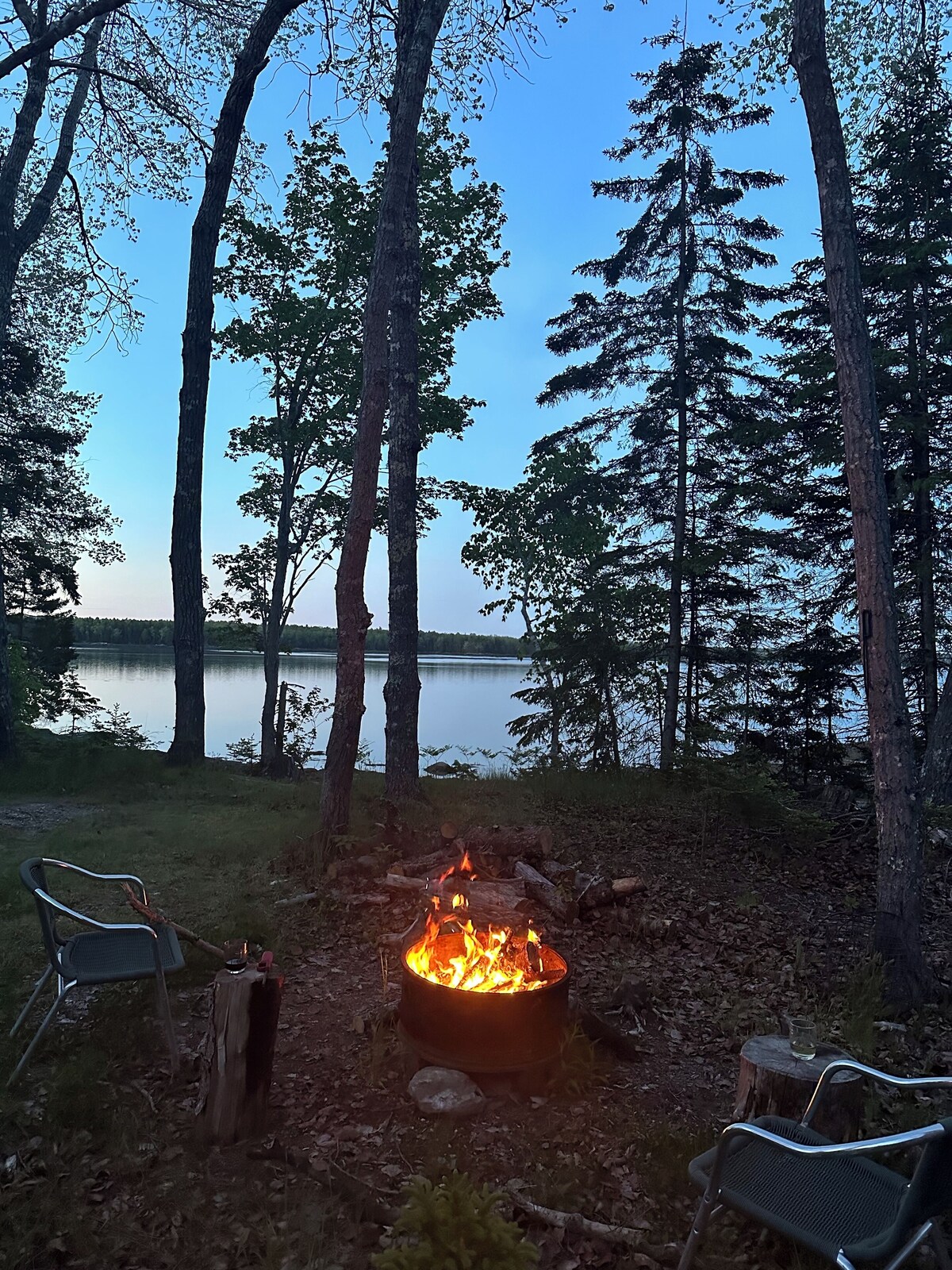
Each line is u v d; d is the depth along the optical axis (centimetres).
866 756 1233
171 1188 330
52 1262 289
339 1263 292
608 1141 377
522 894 677
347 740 835
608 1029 459
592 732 1404
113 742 1562
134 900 423
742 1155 290
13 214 1518
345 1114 393
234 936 591
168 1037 412
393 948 597
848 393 593
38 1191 320
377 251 855
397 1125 383
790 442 1368
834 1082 337
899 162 1190
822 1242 248
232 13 1602
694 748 1123
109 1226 306
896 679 583
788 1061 355
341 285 1884
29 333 2209
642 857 875
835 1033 500
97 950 434
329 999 523
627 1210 329
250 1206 322
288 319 1875
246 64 1478
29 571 2106
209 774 1373
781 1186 275
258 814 1066
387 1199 328
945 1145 225
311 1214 314
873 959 576
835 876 849
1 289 1472
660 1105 416
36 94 1459
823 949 657
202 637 1526
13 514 2155
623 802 1112
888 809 581
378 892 699
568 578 1766
